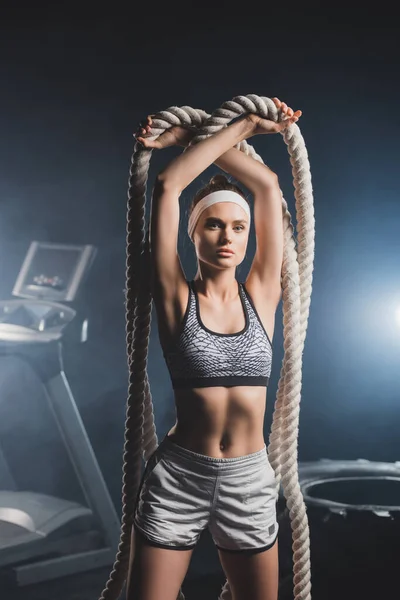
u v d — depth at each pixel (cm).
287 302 271
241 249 247
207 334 239
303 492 374
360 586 352
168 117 252
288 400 274
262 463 245
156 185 241
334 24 589
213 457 238
